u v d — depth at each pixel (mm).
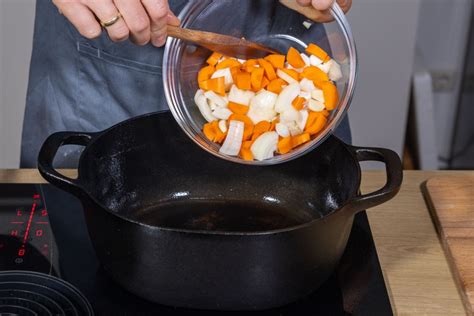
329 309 1038
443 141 2416
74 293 1047
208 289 1000
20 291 1045
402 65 1913
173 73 1160
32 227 1142
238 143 1108
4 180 1237
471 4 2143
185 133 1169
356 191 1021
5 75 1896
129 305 1041
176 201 1231
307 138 1107
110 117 1424
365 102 1966
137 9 1101
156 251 981
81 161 1066
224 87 1135
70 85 1415
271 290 1003
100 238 1021
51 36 1405
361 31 1871
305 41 1170
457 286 1077
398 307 1050
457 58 2252
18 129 1965
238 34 1191
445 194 1192
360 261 1102
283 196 1227
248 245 966
